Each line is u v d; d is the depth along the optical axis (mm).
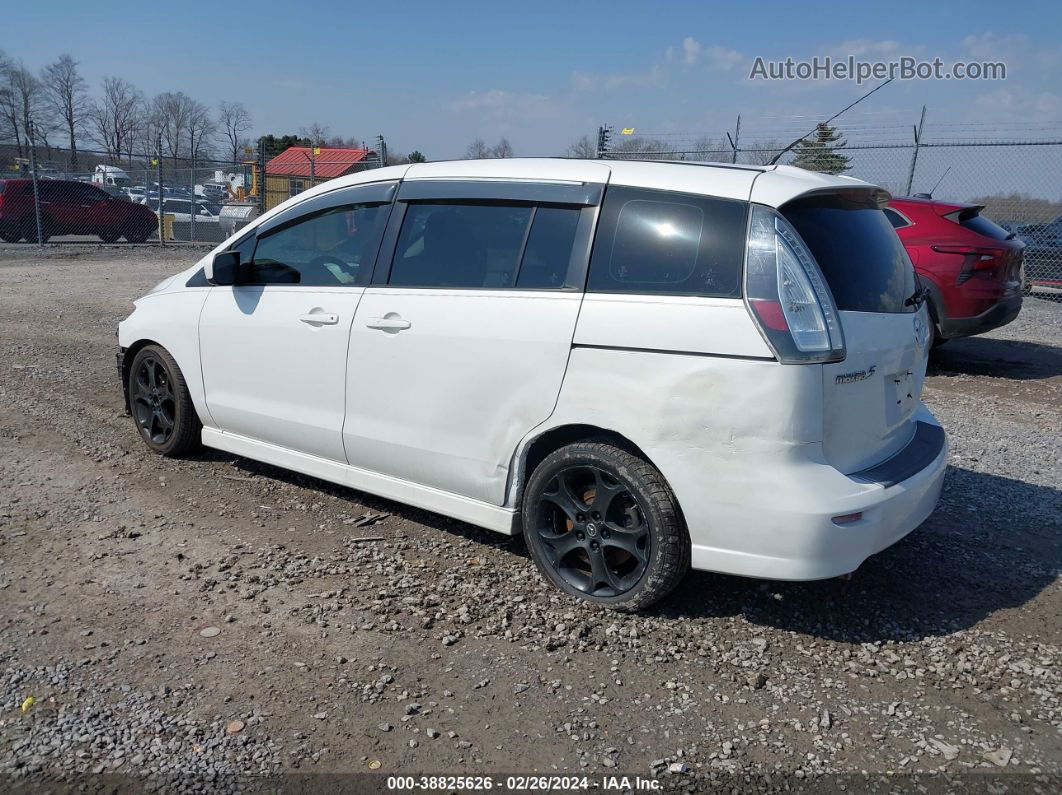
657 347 3402
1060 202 14539
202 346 5098
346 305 4398
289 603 3744
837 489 3260
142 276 16391
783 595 3902
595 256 3662
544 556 3869
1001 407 7699
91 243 22297
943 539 4605
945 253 8945
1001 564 4316
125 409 6785
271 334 4719
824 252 3416
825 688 3217
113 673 3188
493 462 3924
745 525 3285
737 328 3254
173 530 4488
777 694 3172
